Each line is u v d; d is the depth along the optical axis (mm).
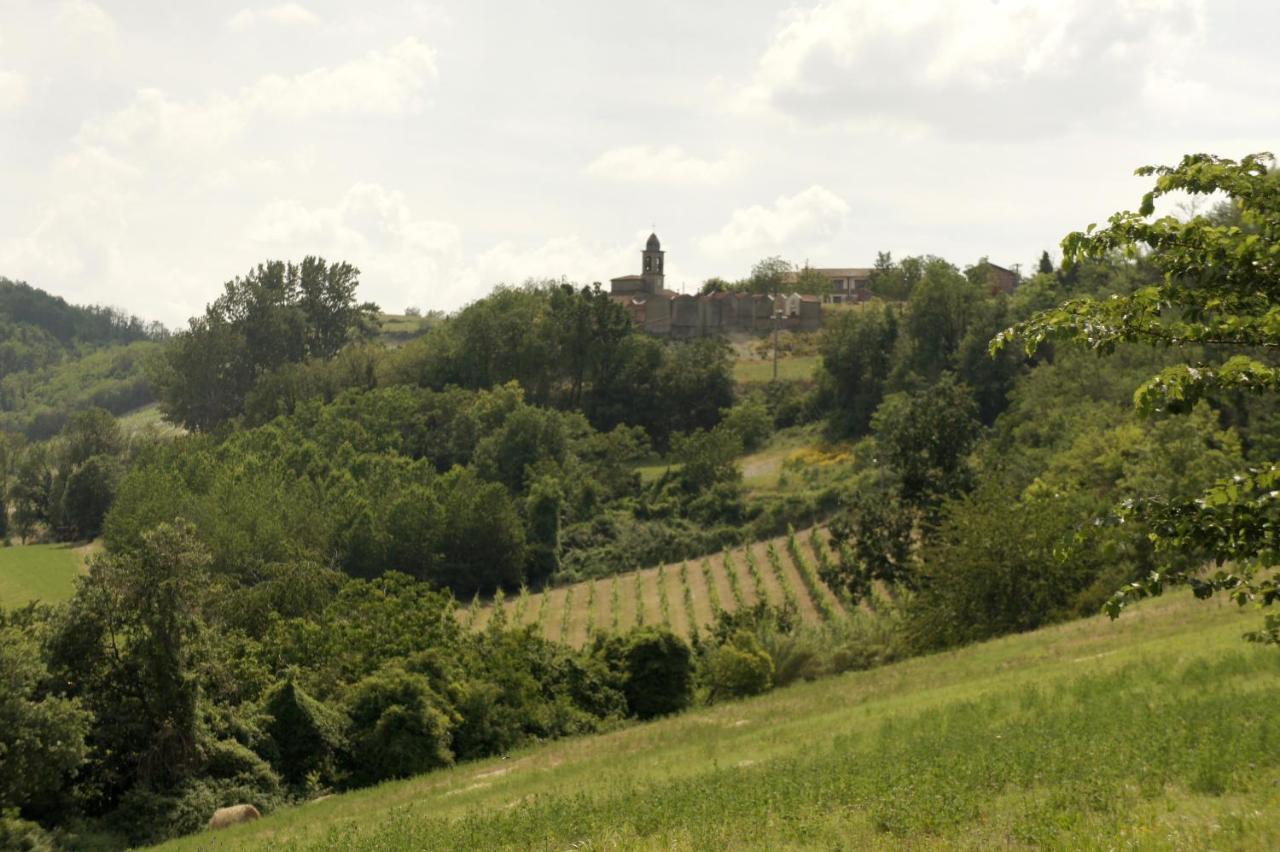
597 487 130125
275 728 44312
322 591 70500
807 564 97000
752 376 175500
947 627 57969
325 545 106750
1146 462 62406
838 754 25375
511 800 28266
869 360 152500
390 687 46562
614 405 165875
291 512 108438
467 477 125188
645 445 152250
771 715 39531
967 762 20078
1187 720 20516
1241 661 26188
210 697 43406
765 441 151875
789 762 25188
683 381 164500
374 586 73875
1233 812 14570
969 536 58094
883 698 37969
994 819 16047
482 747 48906
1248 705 21109
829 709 38219
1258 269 11609
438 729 45938
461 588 111125
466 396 158250
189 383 186625
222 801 39656
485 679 53031
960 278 156875
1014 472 83812
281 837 28094
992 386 136000
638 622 88938
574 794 26359
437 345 178625
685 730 39594
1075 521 56438
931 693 35625
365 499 114625
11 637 37906
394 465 130875
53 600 103750
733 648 58438
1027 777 18250
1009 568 56875
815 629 67438
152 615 41062
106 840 36531
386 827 24594
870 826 16734
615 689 59031
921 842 15281
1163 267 12430
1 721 35094
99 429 165625
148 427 183250
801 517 112375
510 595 109562
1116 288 111062
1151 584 11914
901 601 75125
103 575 41312
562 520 124812
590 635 78500
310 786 42500
